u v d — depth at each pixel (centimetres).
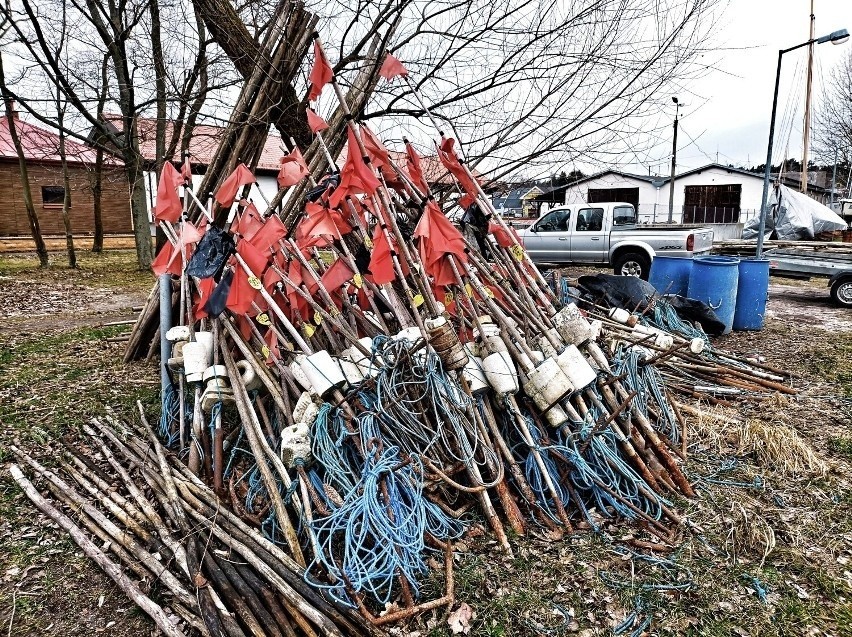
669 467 345
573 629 241
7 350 630
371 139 401
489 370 331
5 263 1441
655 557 284
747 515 317
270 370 364
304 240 407
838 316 891
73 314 871
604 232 1211
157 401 467
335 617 234
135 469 354
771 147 1057
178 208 411
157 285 554
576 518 317
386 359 334
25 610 250
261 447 318
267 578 250
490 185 543
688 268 788
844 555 288
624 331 505
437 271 366
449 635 237
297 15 475
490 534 297
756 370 562
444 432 321
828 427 436
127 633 238
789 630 241
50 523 310
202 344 373
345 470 297
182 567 260
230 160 493
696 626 244
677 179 2808
